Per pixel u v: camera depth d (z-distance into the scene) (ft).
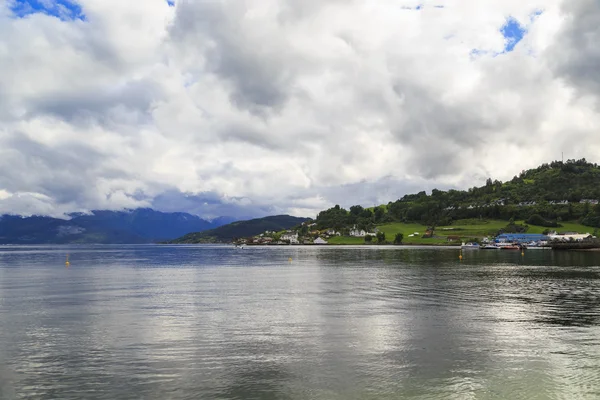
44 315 145.18
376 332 118.11
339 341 108.78
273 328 123.34
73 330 122.11
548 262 415.03
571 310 150.71
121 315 144.46
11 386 80.07
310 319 135.95
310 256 616.80
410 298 180.86
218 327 124.98
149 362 92.94
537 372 85.92
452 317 138.51
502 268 343.26
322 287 223.92
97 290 215.31
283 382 81.30
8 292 207.72
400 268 354.13
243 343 107.24
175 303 170.50
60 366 90.74
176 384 80.64
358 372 86.28
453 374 85.05
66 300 180.04
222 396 75.46
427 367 88.89
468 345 104.73
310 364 90.99
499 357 95.25
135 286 232.94
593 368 88.17
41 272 339.98
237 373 86.02
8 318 139.95
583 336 113.19
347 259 512.63
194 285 237.25
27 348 103.86
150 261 521.65
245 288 221.25
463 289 209.87
